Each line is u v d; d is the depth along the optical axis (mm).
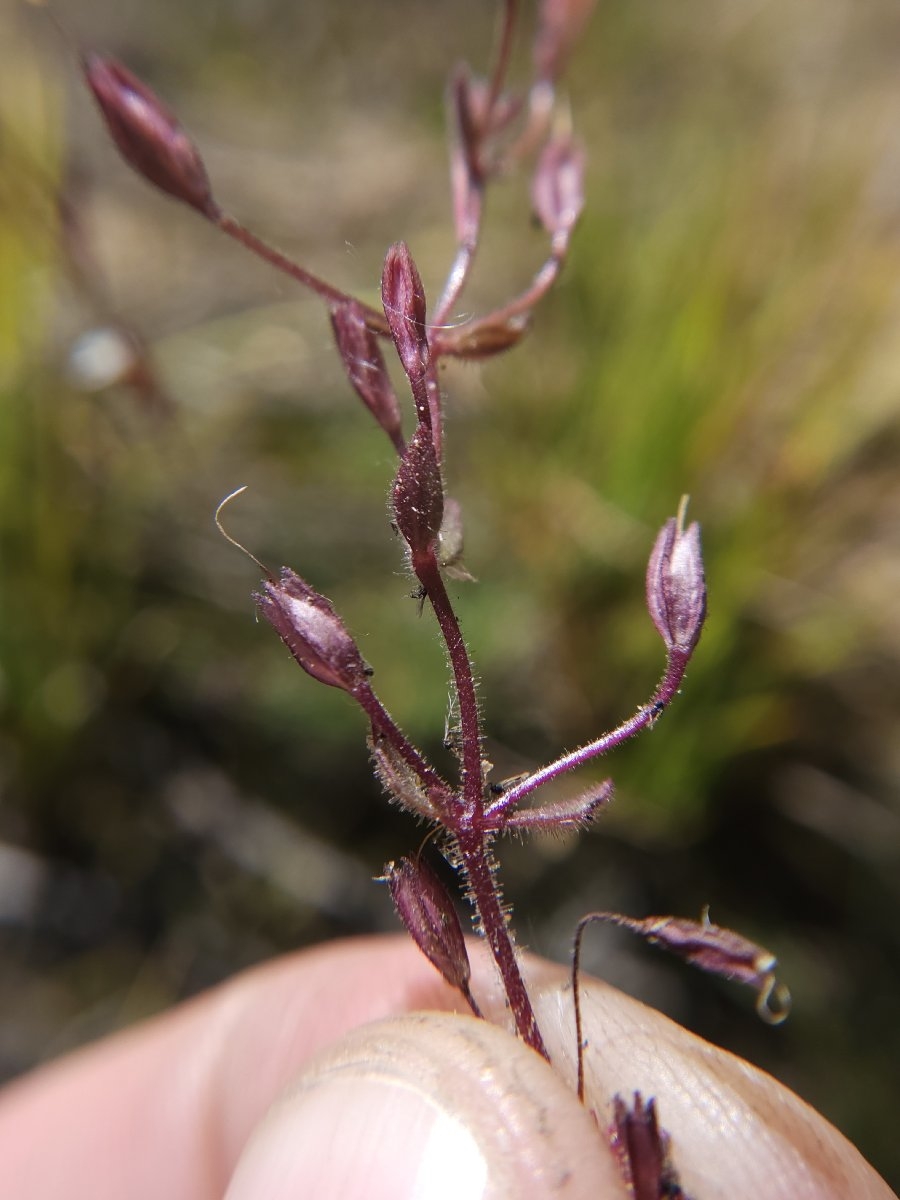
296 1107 54
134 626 130
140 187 202
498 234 178
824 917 120
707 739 117
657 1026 65
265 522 139
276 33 270
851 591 130
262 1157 54
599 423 128
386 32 271
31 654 120
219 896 122
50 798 125
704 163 152
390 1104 50
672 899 120
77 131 208
